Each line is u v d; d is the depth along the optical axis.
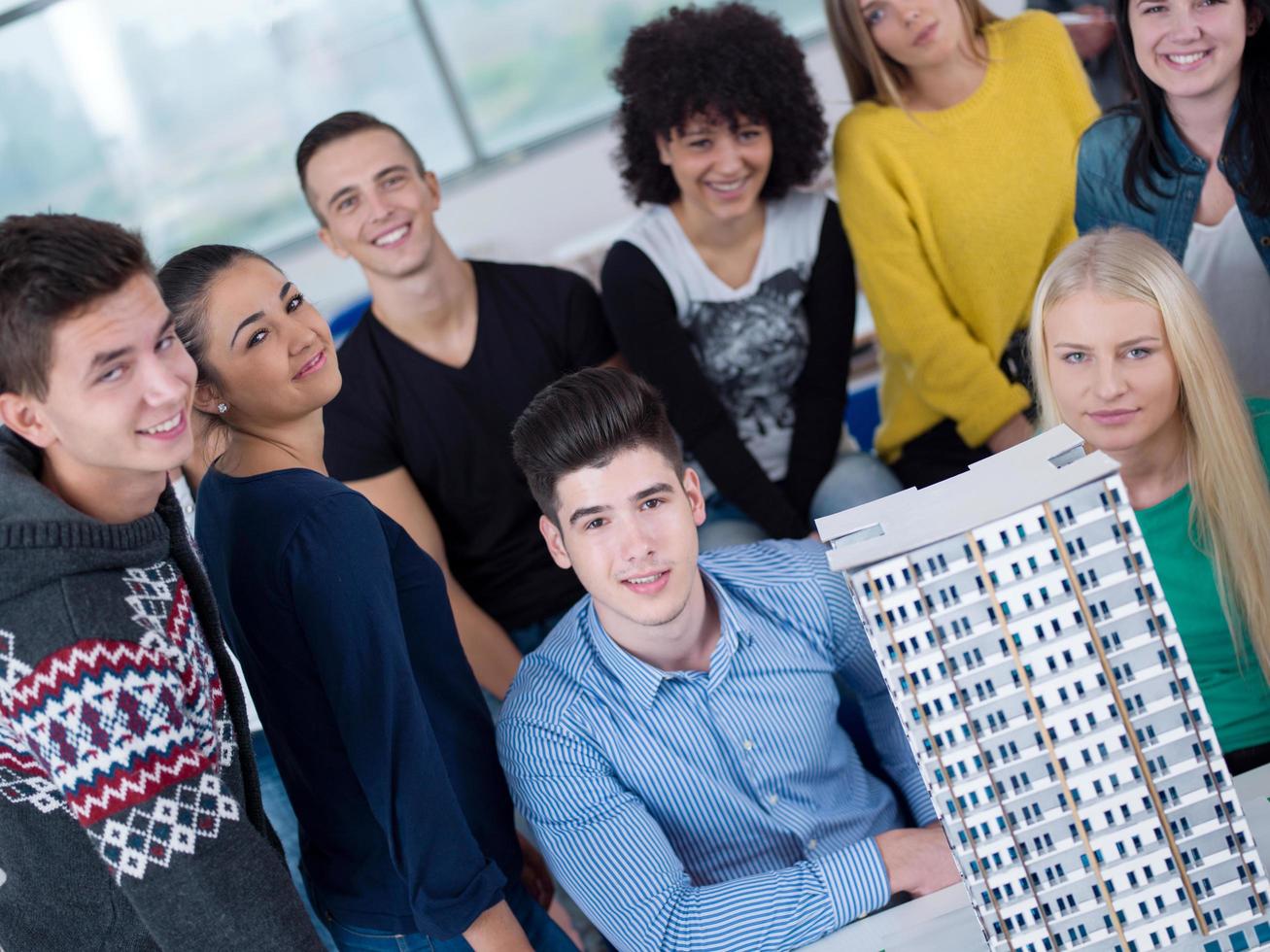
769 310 2.05
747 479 2.03
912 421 2.10
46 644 0.89
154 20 3.91
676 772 1.29
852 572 0.83
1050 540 0.82
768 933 1.20
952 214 1.95
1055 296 1.32
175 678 0.95
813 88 2.02
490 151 4.18
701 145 1.92
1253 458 1.29
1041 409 1.40
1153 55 1.61
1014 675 0.84
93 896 1.06
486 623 1.98
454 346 1.99
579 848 1.26
